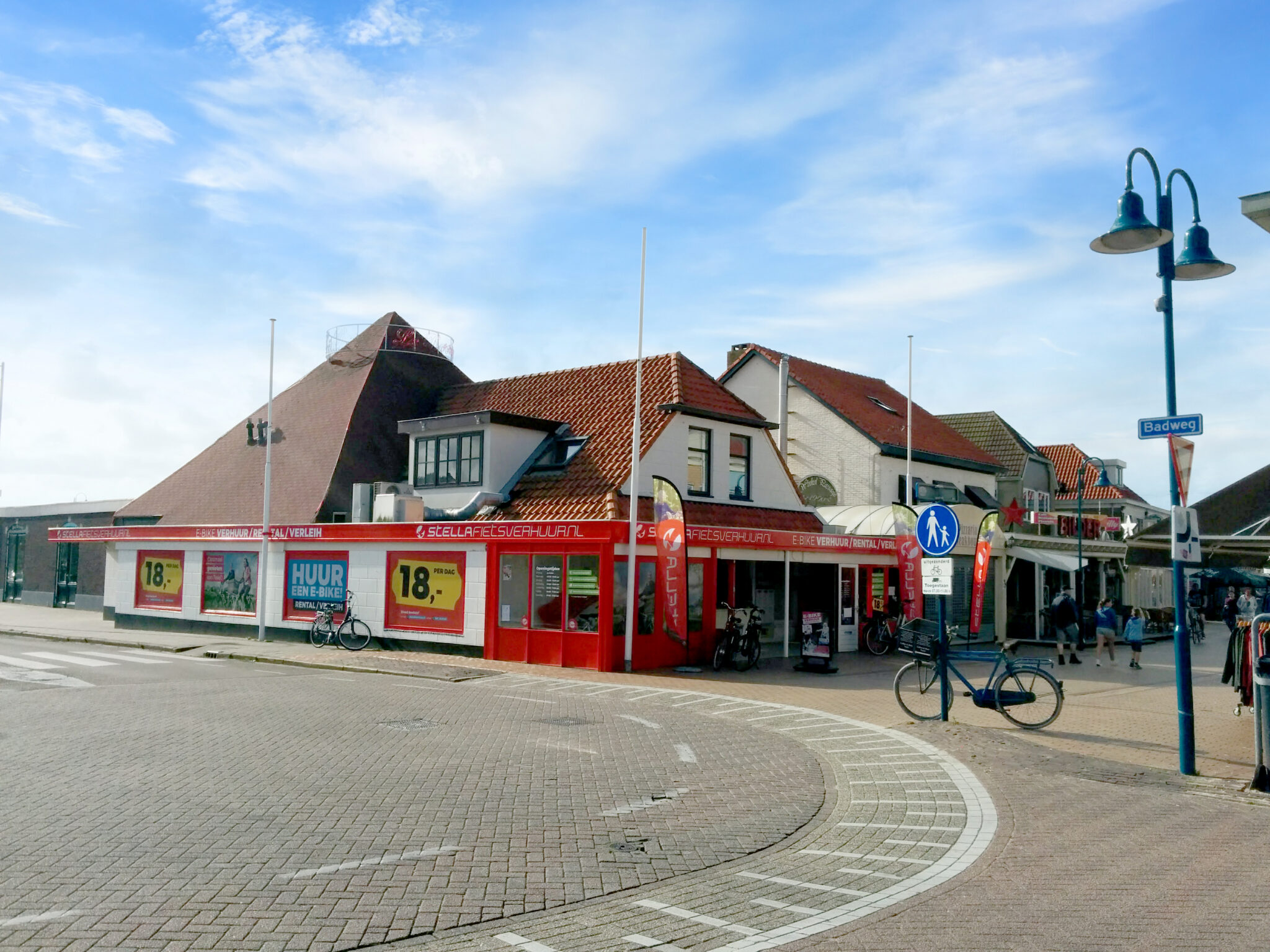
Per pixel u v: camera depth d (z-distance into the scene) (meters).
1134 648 21.22
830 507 29.36
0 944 5.11
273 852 6.85
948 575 13.19
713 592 20.36
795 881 6.57
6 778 8.90
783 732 12.56
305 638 23.45
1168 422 10.21
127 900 5.83
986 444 41.38
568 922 5.72
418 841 7.21
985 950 5.26
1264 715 9.13
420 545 21.36
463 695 15.16
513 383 28.16
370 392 28.73
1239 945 5.32
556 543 19.17
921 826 8.04
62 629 26.89
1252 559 11.55
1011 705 12.87
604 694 15.66
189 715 12.45
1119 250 10.32
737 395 35.69
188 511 29.25
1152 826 7.95
